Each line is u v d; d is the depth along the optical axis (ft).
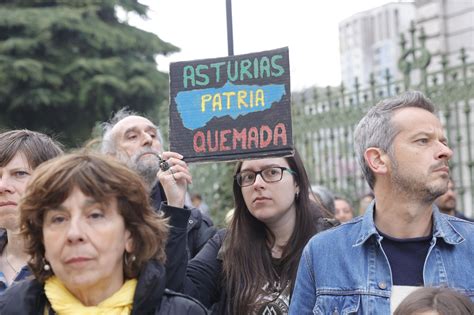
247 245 11.18
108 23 61.82
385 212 8.78
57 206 7.39
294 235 11.24
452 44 34.27
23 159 10.27
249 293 10.81
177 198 10.71
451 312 7.11
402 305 7.37
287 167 11.20
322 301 8.86
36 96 56.03
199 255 11.54
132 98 60.08
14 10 57.62
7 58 55.88
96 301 7.64
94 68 57.62
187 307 7.85
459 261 8.55
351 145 27.32
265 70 11.05
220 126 11.12
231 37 13.10
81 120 59.21
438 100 23.58
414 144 8.43
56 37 57.98
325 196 17.06
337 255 9.00
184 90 11.35
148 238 7.74
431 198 8.47
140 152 13.37
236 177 11.41
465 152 28.02
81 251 7.32
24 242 7.86
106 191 7.41
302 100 29.55
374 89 25.90
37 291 7.77
